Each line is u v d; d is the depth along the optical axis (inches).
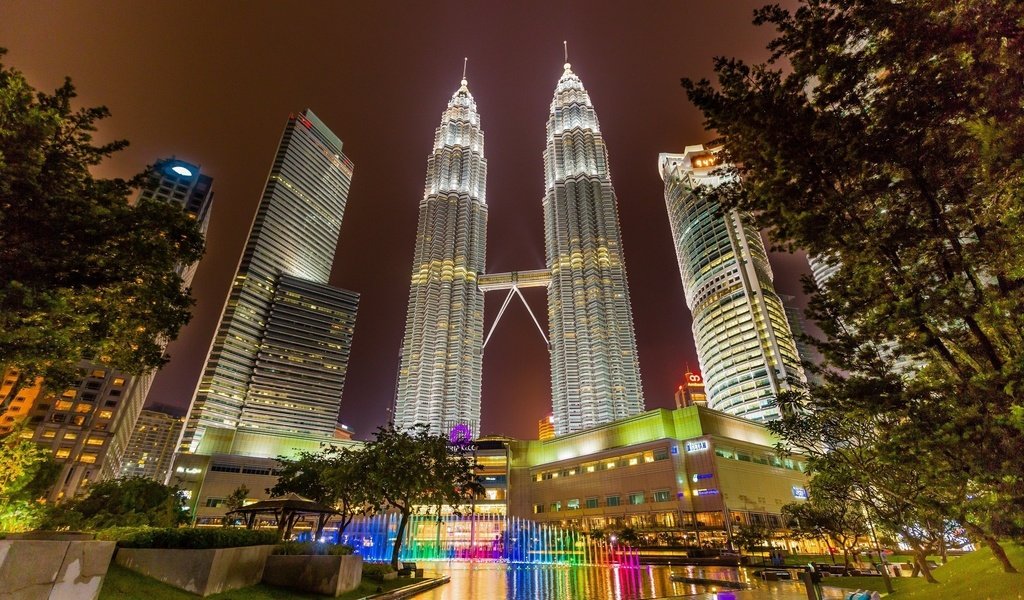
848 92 374.9
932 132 342.0
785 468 3725.4
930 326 377.1
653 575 1611.7
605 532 3088.1
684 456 3432.6
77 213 512.7
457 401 6884.8
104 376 4534.9
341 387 7741.1
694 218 7170.3
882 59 346.3
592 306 6850.4
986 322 348.5
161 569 554.6
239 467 4566.9
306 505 1122.0
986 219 339.3
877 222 378.9
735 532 2935.5
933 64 324.2
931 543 906.1
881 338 413.1
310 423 7224.4
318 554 805.2
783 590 1026.1
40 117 488.7
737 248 6422.2
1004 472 331.3
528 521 4052.7
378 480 1376.7
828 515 1425.9
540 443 4670.3
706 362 6397.6
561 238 7701.8
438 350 7185.0
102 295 573.6
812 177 397.4
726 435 3673.7
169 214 589.3
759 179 439.5
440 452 1530.5
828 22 366.3
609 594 1045.2
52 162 526.6
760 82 415.8
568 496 3969.0
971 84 315.9
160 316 673.0
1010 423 303.4
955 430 349.7
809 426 844.6
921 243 368.5
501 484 4318.4
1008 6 290.5
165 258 594.2
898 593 786.2
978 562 789.9
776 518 3289.9
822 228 399.2
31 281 480.4
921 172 356.8
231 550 617.0
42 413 4183.1
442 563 2603.3
